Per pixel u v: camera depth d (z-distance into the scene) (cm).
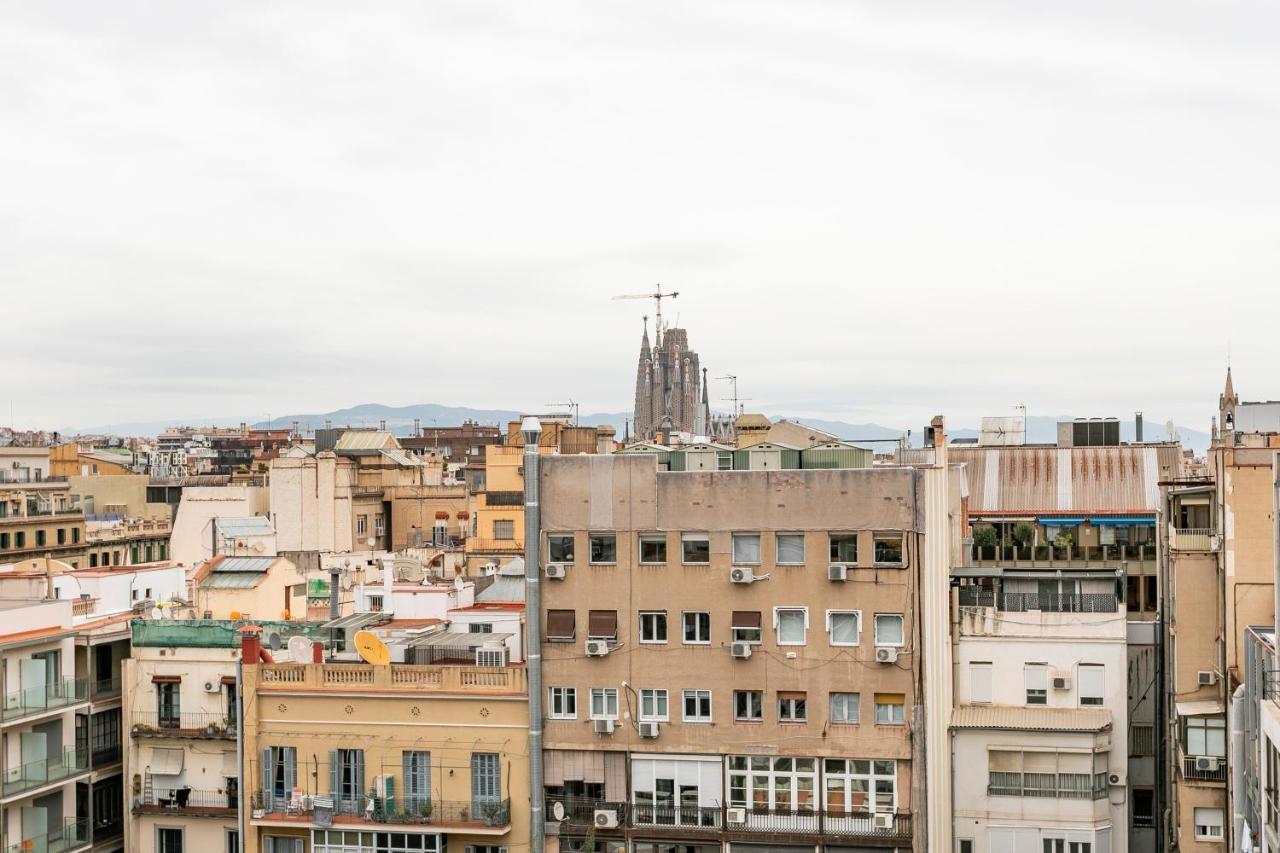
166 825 7162
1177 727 6506
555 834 6794
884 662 6619
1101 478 10038
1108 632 6575
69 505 14975
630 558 6888
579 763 6850
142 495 17750
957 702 6694
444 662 7188
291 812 6919
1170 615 6806
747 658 6756
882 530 6694
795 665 6731
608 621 6881
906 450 8244
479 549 13838
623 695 6844
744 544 6825
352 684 6962
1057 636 6619
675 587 6850
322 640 7538
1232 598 6256
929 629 6625
